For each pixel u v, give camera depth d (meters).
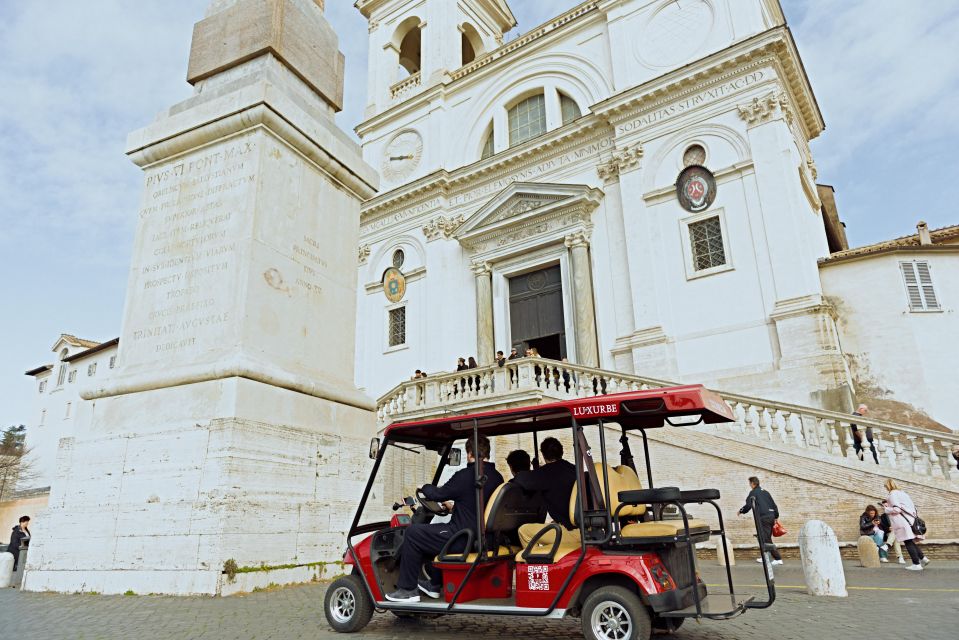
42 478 35.44
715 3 20.03
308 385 8.40
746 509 10.31
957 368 16.69
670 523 4.78
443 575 5.24
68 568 7.75
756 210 17.81
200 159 9.04
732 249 17.97
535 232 21.70
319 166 9.61
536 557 4.77
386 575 5.54
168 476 7.49
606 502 4.73
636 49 21.36
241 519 7.18
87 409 8.51
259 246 8.35
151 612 6.02
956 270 17.47
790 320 16.52
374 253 26.19
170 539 7.21
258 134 8.68
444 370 22.48
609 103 20.72
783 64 18.88
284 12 9.72
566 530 5.20
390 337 24.73
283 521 7.69
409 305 24.38
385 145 27.36
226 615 5.86
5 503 23.55
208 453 7.33
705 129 19.17
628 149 20.44
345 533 8.49
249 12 9.71
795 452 11.77
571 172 22.00
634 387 14.91
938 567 9.53
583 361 19.52
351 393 9.21
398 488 7.82
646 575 4.38
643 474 12.95
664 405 4.93
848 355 17.66
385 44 29.50
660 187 19.55
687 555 4.85
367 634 5.23
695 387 4.91
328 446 8.59
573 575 4.60
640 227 19.62
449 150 25.58
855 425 11.81
